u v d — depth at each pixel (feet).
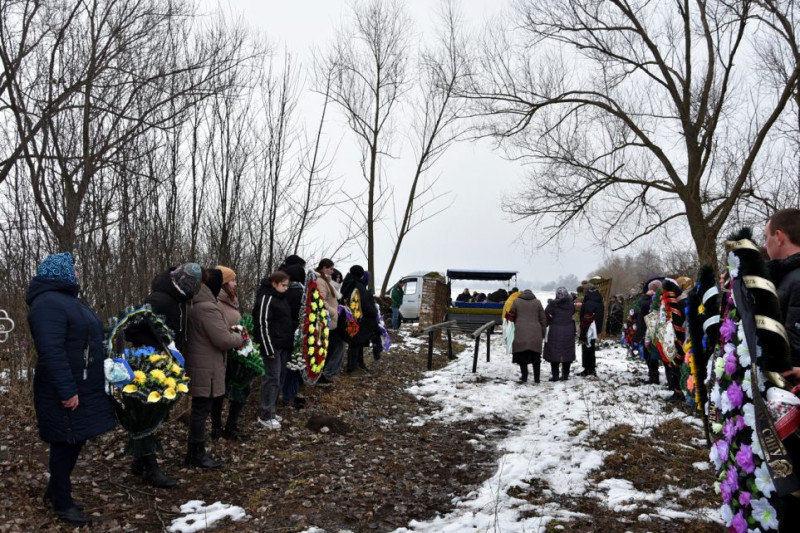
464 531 15.56
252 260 34.09
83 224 26.40
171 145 31.40
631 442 22.80
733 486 11.08
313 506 17.30
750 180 57.77
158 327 17.29
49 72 27.02
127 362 16.08
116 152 26.96
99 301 26.40
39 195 25.27
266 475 19.57
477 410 30.19
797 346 10.71
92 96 27.02
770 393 10.48
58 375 14.29
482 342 62.95
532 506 17.15
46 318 14.40
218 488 18.28
